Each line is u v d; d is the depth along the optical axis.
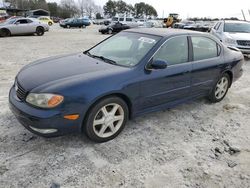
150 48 3.79
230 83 5.32
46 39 16.73
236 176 2.96
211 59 4.63
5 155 3.08
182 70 4.07
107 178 2.81
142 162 3.11
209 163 3.17
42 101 2.96
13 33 18.33
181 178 2.88
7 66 7.77
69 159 3.08
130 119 3.75
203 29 31.95
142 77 3.56
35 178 2.74
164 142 3.58
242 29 10.95
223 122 4.33
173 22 36.78
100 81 3.21
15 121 3.90
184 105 4.95
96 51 4.37
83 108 3.10
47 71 3.47
